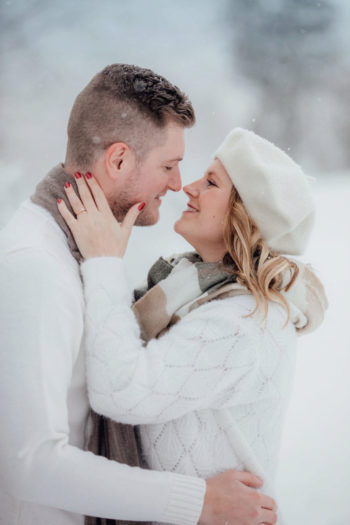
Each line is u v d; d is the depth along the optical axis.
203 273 1.34
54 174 1.31
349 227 6.00
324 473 2.62
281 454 2.76
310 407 3.11
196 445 1.19
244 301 1.24
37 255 1.10
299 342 3.82
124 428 1.24
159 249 4.95
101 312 1.16
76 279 1.21
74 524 1.18
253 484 1.18
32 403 1.02
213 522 1.12
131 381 1.10
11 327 1.04
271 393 1.20
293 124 10.78
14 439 1.02
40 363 1.03
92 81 1.37
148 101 1.32
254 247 1.32
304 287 1.32
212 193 1.36
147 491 1.09
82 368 1.20
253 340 1.15
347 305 4.27
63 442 1.05
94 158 1.33
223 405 1.17
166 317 1.32
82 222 1.25
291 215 1.30
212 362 1.13
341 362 3.55
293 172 1.33
